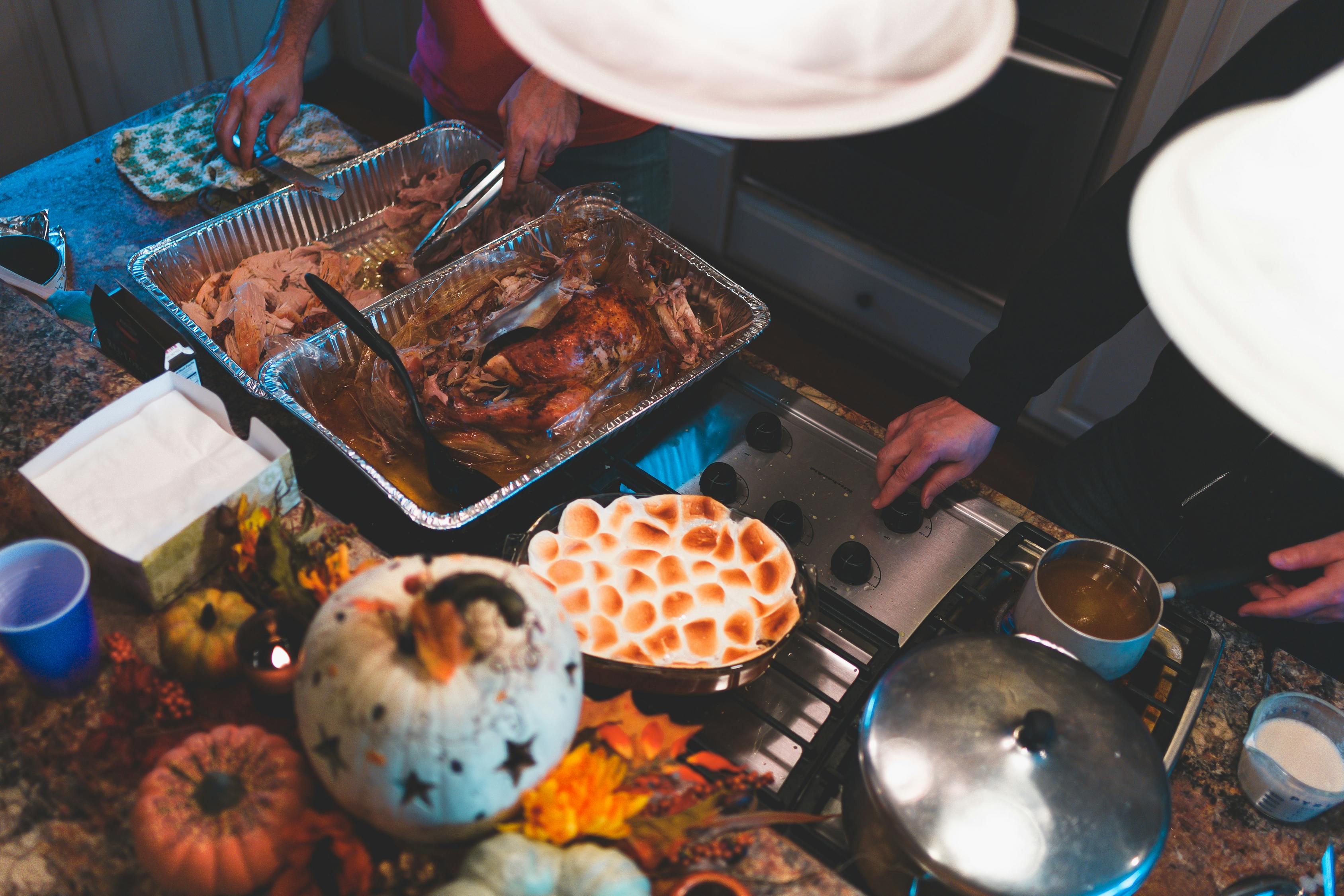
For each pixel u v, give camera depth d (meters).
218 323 1.37
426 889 0.68
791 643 1.09
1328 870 0.92
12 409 1.02
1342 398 0.35
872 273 2.70
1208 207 0.41
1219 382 0.37
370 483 1.13
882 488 1.29
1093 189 2.25
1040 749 0.76
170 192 1.62
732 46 0.50
